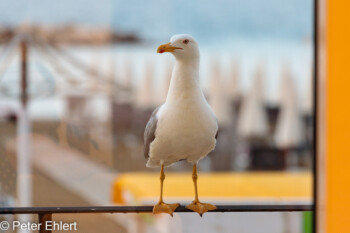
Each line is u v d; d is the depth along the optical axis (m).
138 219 3.32
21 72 4.17
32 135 4.16
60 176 4.02
